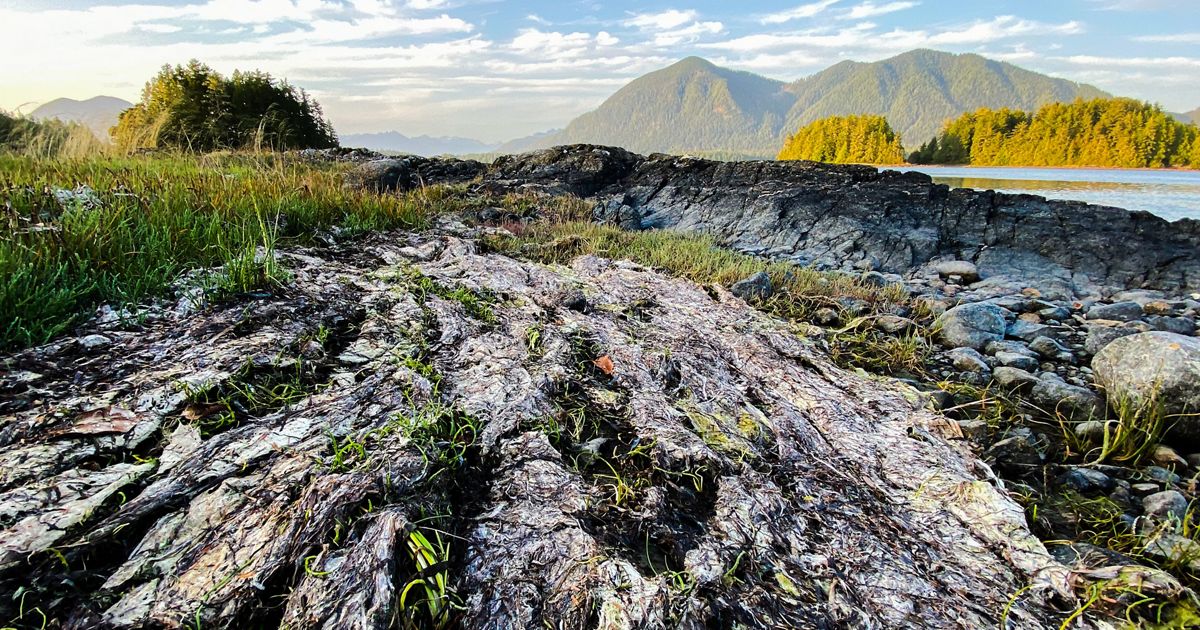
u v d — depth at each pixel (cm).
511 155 1706
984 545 259
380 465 227
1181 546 269
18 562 183
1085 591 229
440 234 687
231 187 649
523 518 225
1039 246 1040
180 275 399
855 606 213
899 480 303
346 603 176
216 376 286
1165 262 945
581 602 189
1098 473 354
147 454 239
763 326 505
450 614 186
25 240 373
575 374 347
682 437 291
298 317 364
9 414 244
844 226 1155
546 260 707
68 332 316
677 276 682
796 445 316
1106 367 457
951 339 586
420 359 336
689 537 233
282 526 200
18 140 1229
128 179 647
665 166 1549
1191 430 385
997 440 390
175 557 191
